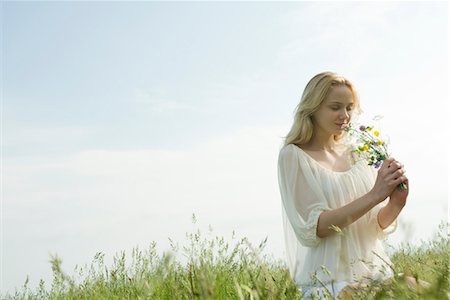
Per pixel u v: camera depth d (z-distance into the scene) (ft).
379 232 11.37
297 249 11.65
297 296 6.45
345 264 10.36
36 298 12.03
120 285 10.72
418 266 10.21
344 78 11.82
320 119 11.80
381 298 6.22
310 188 11.28
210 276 6.75
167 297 7.23
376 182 10.52
